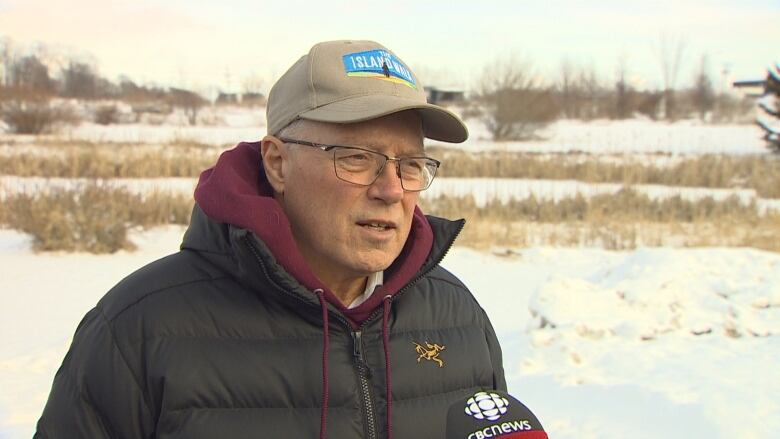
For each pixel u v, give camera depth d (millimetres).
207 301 1939
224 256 1974
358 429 1939
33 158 20281
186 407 1842
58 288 9266
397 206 1961
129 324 1887
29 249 11492
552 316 7082
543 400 5535
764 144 36688
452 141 2111
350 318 2021
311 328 1978
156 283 1958
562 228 14781
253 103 58438
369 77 1945
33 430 4750
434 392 2088
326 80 1938
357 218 1935
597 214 15102
